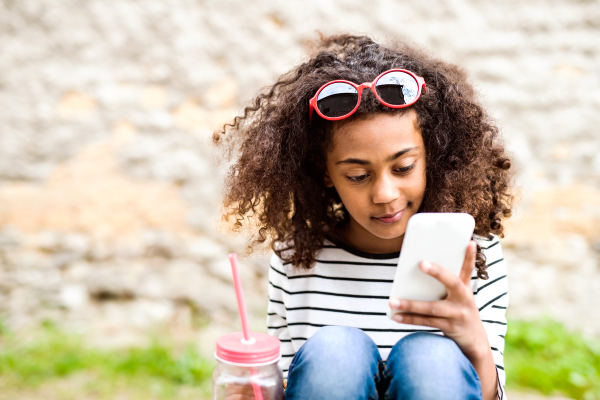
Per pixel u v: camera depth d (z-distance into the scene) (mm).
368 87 1343
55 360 3066
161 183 3980
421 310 1190
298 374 1190
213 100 4020
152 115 3984
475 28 3998
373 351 1242
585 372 3051
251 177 1649
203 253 3955
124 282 3826
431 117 1443
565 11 3945
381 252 1576
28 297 3760
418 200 1403
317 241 1601
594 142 3930
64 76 3896
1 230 3838
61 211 3893
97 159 3936
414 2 4008
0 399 2670
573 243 3920
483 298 1480
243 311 1250
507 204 1733
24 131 3865
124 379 2908
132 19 3953
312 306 1576
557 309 3861
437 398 1098
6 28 3838
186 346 3311
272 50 4027
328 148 1424
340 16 4023
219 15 4016
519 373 3010
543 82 3961
